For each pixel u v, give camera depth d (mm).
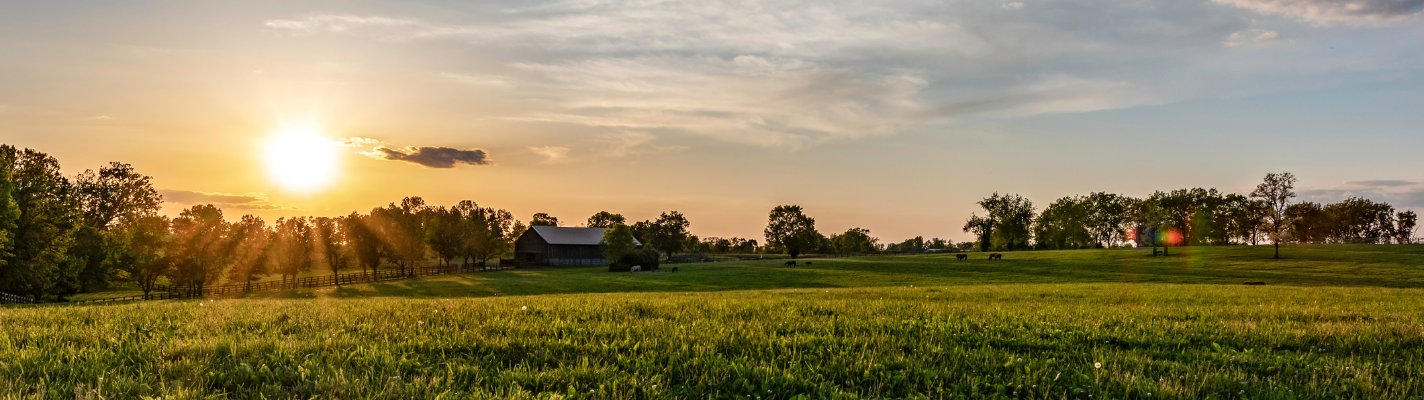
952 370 8891
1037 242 185875
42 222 55656
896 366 9125
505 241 192125
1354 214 185250
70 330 10617
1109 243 180875
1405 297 25156
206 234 84312
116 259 70938
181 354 8672
